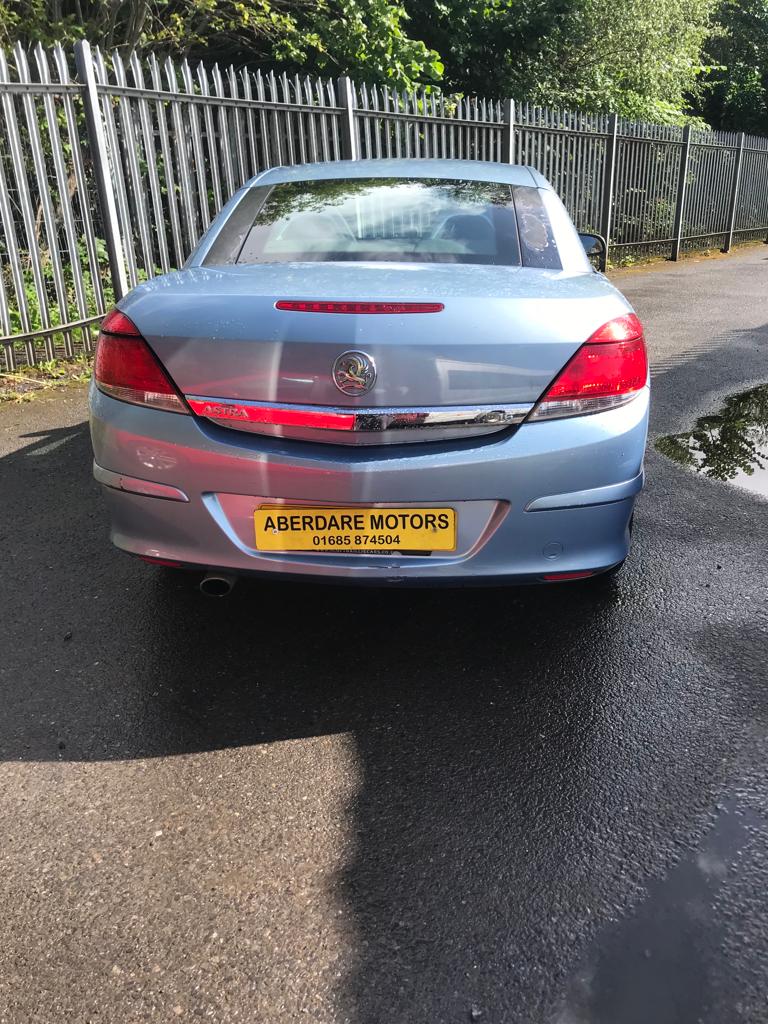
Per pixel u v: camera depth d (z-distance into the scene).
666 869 1.90
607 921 1.76
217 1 11.45
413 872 1.89
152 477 2.41
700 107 27.50
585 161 13.32
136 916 1.78
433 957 1.68
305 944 1.71
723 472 4.66
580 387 2.35
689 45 20.45
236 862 1.93
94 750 2.32
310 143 8.38
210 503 2.39
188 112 7.13
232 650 2.81
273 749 2.32
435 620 3.01
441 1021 1.55
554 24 15.93
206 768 2.24
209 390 2.33
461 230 3.02
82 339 6.61
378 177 3.42
